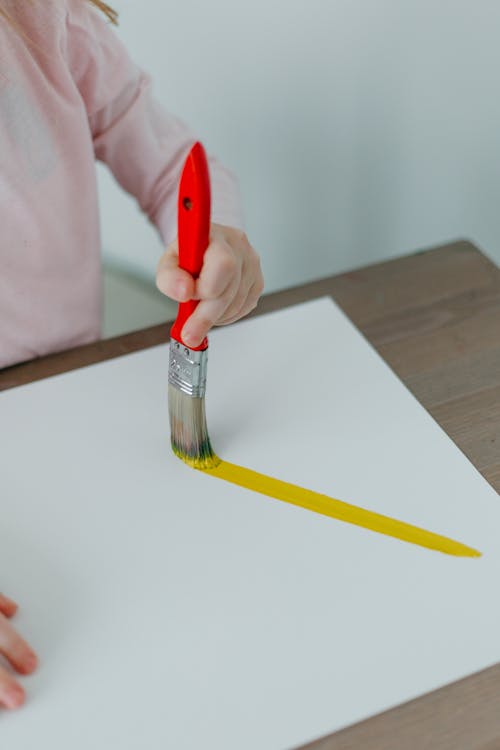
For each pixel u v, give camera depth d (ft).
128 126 2.68
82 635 1.64
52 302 2.63
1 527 1.86
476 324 2.37
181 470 1.97
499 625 1.62
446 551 1.76
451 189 3.48
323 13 3.10
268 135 3.58
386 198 3.62
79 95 2.43
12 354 2.54
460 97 3.19
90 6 2.53
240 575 1.73
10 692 1.53
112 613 1.68
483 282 2.51
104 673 1.58
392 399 2.13
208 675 1.57
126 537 1.82
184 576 1.74
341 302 2.47
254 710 1.51
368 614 1.65
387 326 2.38
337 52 3.20
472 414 2.10
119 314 4.11
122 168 2.80
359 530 1.81
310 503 1.87
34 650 1.62
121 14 3.46
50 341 2.65
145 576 1.74
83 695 1.55
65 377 2.24
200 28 3.34
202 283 1.78
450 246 2.66
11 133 2.32
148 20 3.43
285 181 3.72
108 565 1.77
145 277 4.42
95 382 2.23
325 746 1.48
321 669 1.57
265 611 1.67
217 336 2.34
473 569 1.72
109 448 2.04
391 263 2.60
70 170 2.50
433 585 1.70
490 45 3.01
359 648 1.60
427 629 1.62
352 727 1.50
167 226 2.76
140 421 2.11
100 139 2.70
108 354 2.33
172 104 3.71
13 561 1.79
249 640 1.62
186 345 1.82
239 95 3.50
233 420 2.09
